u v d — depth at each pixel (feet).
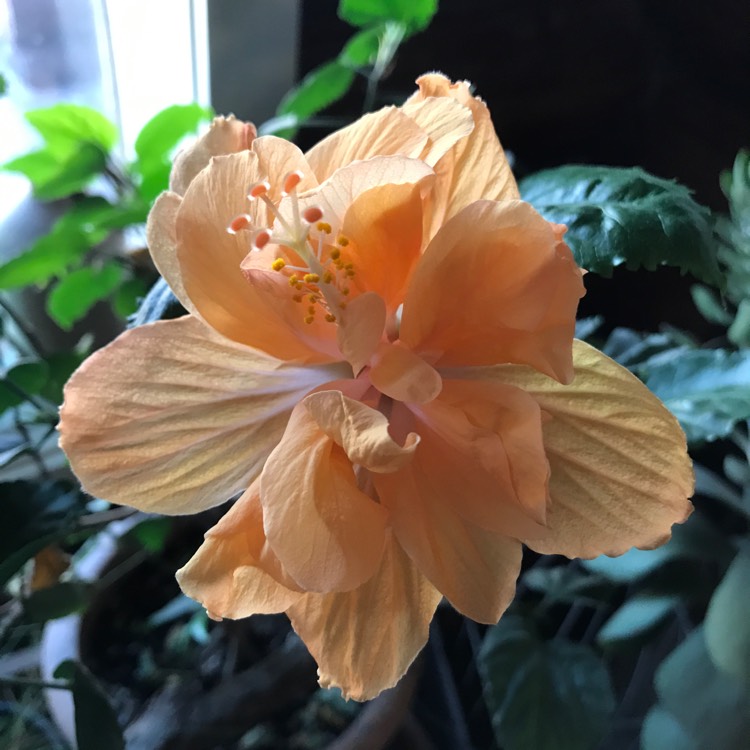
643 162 1.25
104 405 0.54
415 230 0.52
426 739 1.04
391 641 0.59
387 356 0.53
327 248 0.53
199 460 0.57
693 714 0.86
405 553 0.60
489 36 1.08
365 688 0.58
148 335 0.55
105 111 1.15
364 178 0.48
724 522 1.14
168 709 0.89
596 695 0.91
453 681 1.18
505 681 0.91
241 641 1.00
